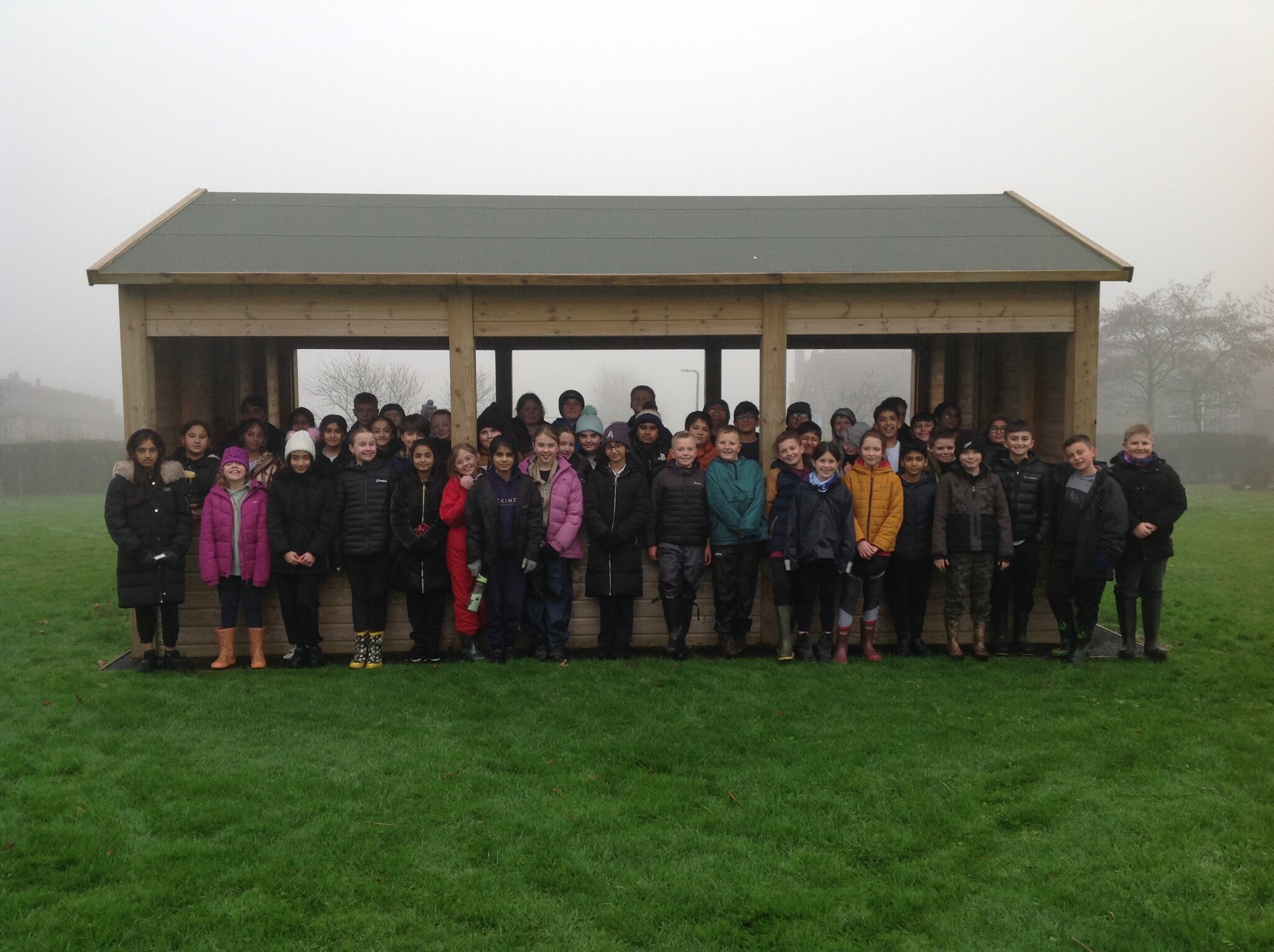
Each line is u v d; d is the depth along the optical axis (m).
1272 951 3.07
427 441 6.74
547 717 5.34
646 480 6.78
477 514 6.53
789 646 6.70
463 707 5.52
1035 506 6.79
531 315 7.05
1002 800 4.24
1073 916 3.28
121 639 7.55
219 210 8.00
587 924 3.23
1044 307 7.09
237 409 8.99
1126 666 6.55
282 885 3.47
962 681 6.11
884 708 5.50
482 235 7.68
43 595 9.43
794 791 4.31
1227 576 10.60
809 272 6.91
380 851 3.71
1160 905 3.35
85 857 3.66
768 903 3.33
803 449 6.95
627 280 6.82
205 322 6.89
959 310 7.08
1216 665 6.54
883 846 3.79
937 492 6.74
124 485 6.42
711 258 7.23
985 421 9.41
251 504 6.60
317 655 6.70
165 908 3.32
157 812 4.07
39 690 5.97
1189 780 4.43
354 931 3.18
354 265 6.95
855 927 3.22
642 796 4.24
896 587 6.95
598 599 7.11
